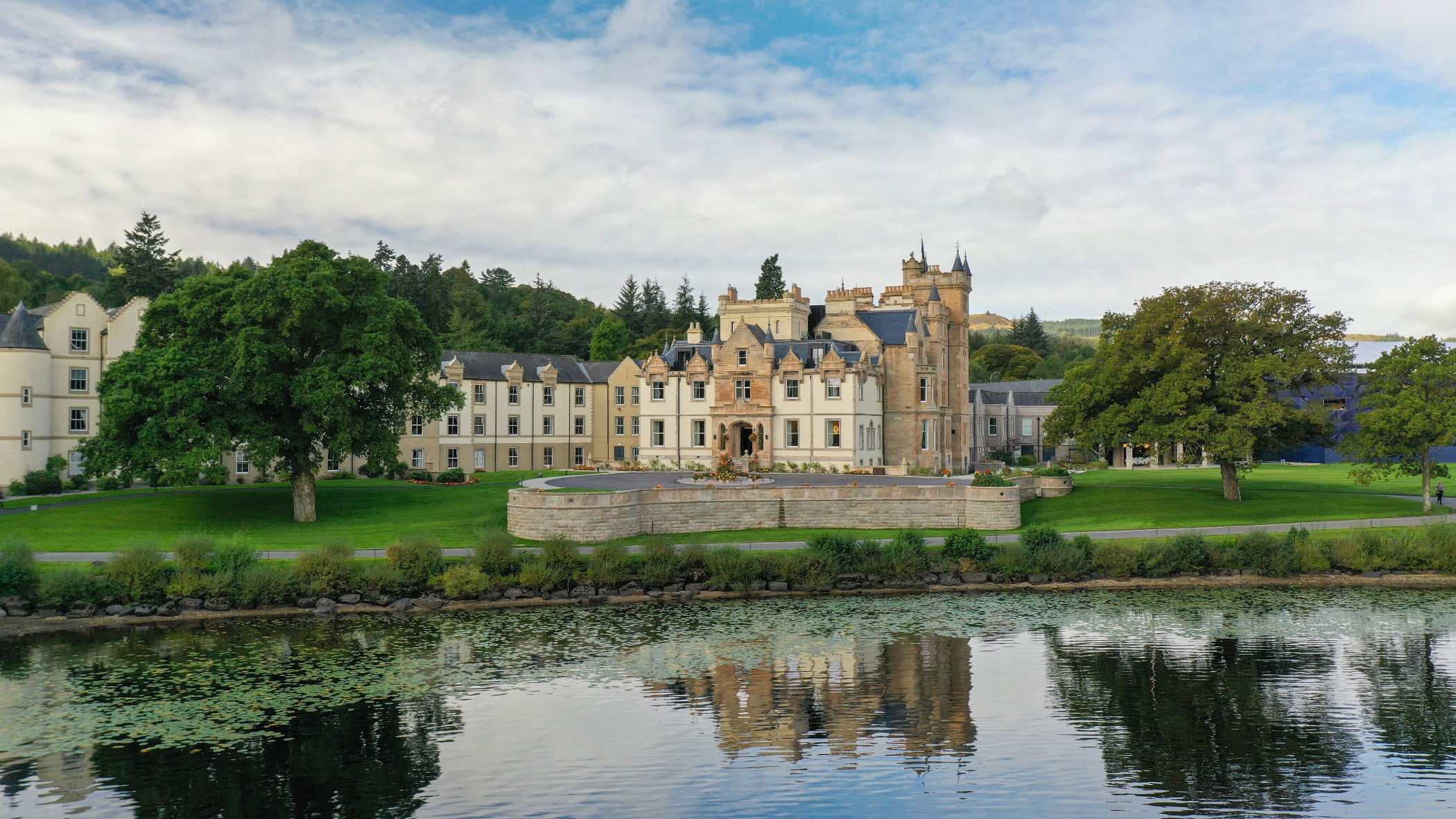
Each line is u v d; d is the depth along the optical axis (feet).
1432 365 250.78
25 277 528.63
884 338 370.32
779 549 220.64
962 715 131.44
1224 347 269.44
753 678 146.41
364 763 114.21
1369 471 258.78
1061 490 289.33
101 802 103.96
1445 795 107.55
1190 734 124.57
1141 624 177.06
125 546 206.49
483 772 112.16
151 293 473.67
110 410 232.32
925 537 234.79
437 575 193.98
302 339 256.93
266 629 171.53
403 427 273.95
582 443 421.59
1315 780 112.06
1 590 179.52
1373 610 187.01
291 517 254.47
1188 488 293.23
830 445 338.95
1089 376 286.46
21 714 128.77
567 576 199.93
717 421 353.72
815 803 105.40
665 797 106.42
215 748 118.21
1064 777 112.68
